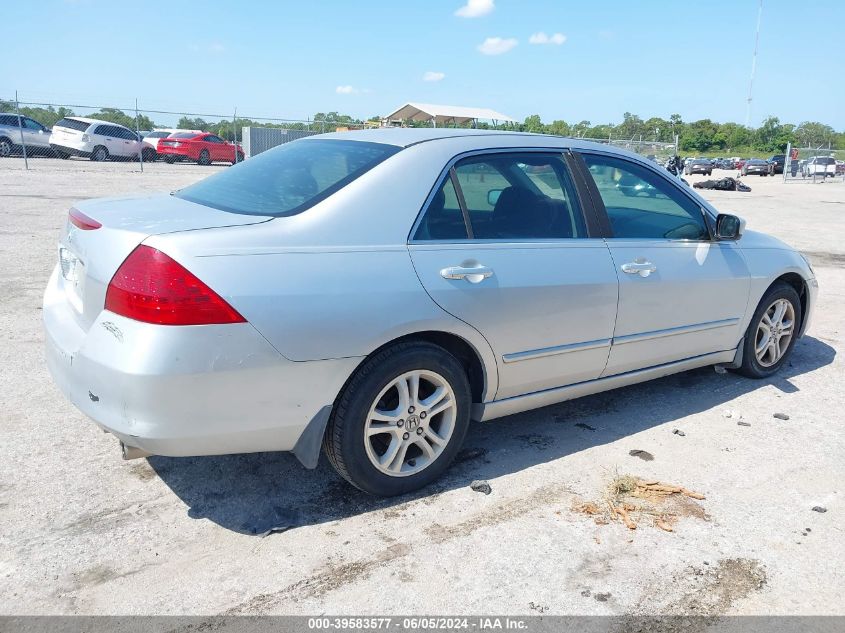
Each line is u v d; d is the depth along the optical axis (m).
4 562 2.63
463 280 3.10
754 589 2.62
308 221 2.84
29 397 4.10
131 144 27.16
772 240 4.88
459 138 3.41
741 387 4.77
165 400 2.52
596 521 3.03
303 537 2.86
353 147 3.38
